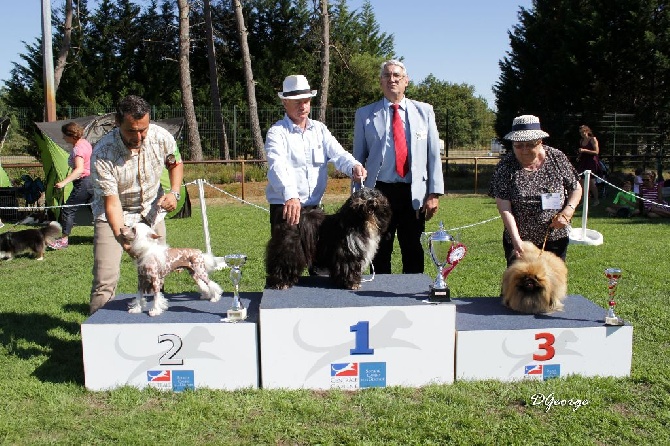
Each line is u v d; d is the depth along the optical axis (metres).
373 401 3.74
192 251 4.32
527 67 23.20
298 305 3.88
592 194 15.28
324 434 3.38
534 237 4.66
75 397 3.87
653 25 20.78
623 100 21.72
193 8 27.38
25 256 9.03
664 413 3.55
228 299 4.53
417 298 4.05
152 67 27.66
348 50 30.83
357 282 4.21
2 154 25.59
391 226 5.25
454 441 3.29
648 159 21.16
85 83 25.69
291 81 4.49
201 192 8.43
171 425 3.49
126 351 3.91
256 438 3.37
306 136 4.62
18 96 24.44
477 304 4.56
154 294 4.09
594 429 3.40
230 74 29.47
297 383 3.92
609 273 4.07
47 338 5.10
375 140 5.11
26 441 3.35
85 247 9.89
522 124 4.48
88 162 9.68
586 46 21.33
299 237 4.20
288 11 29.44
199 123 24.00
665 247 8.80
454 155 26.27
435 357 3.94
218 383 3.95
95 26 26.72
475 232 10.51
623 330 4.05
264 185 19.16
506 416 3.57
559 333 4.02
